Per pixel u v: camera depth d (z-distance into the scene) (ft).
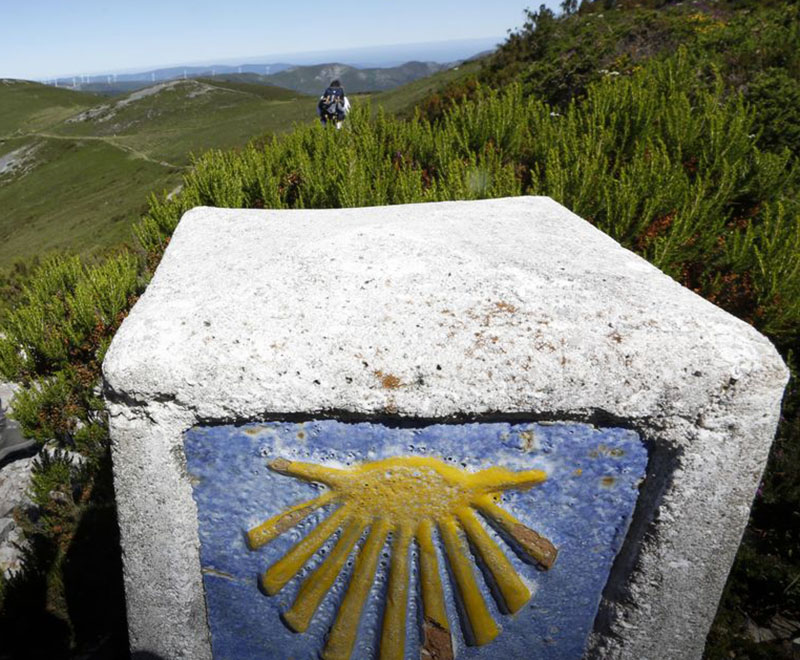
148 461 3.90
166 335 3.76
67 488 10.41
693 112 16.37
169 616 4.50
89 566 8.84
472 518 4.08
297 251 4.91
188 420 3.78
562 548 4.22
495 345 3.69
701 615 4.41
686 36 28.37
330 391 3.63
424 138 15.17
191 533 4.20
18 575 8.62
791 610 6.89
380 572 4.25
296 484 4.02
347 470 3.94
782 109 15.76
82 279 14.88
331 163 13.53
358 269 4.47
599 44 30.09
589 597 4.46
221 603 4.50
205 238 5.72
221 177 13.07
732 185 11.32
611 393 3.63
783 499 7.65
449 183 11.84
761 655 6.33
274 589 4.36
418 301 4.05
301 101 234.38
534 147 14.23
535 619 4.46
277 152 15.40
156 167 157.99
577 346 3.67
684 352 3.65
